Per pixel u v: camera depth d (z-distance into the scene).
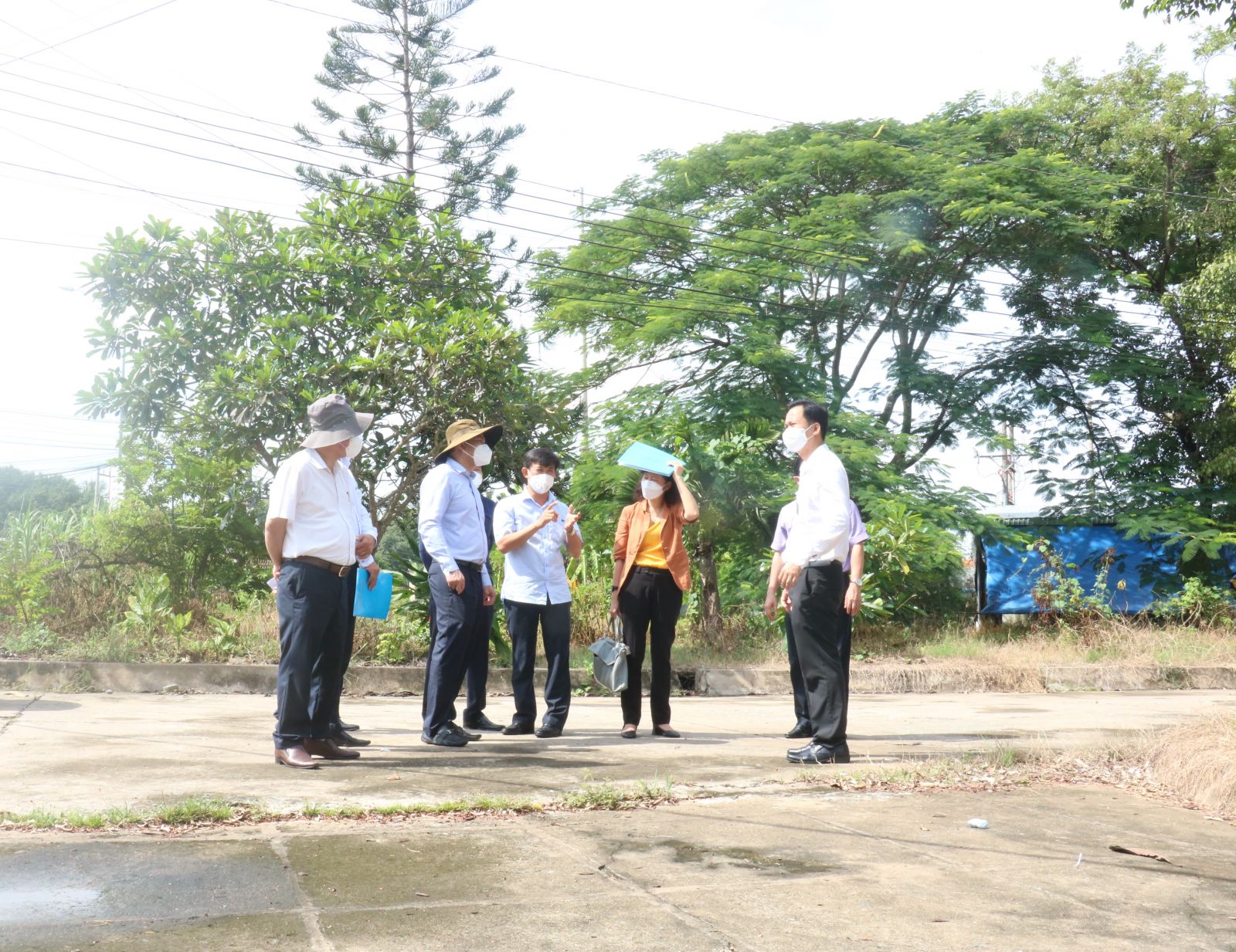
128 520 11.80
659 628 5.85
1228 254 18.62
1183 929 2.54
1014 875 2.97
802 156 18.53
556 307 19.16
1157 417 20.31
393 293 11.51
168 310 10.73
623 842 3.22
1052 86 22.27
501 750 5.12
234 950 2.22
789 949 2.32
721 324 17.42
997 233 19.00
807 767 4.61
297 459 4.52
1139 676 10.82
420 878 2.79
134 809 3.41
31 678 8.24
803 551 4.79
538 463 5.92
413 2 25.09
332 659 4.71
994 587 20.00
